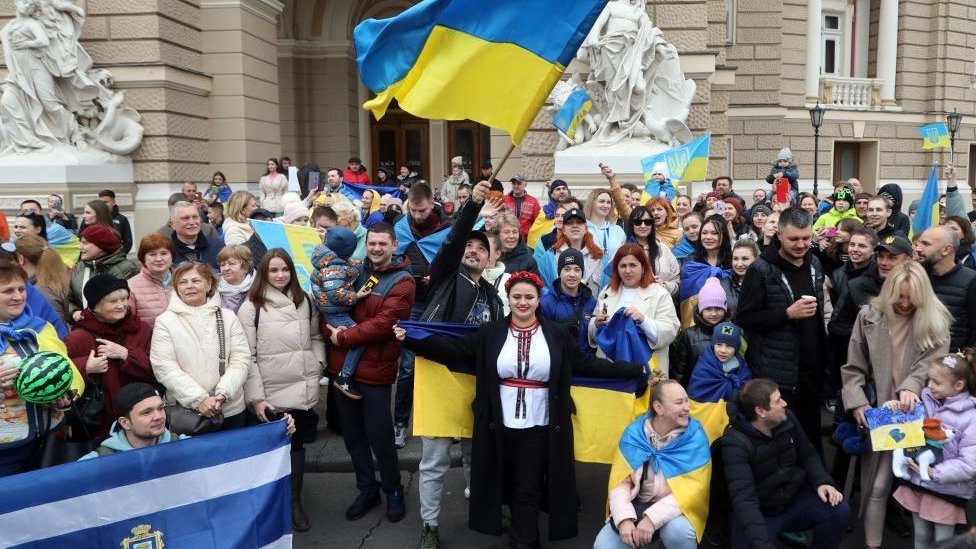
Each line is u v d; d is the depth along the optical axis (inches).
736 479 154.5
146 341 167.0
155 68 521.0
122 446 140.4
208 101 584.4
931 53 860.0
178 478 140.0
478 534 185.2
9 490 124.0
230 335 170.9
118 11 517.0
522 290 161.9
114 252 200.8
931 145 454.9
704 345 190.1
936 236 172.2
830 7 847.7
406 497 206.4
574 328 181.2
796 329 178.4
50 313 163.8
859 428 171.8
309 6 779.4
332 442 233.9
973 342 168.7
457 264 179.8
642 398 178.7
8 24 484.7
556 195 318.0
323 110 796.0
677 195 356.2
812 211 334.3
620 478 159.8
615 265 188.9
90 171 498.3
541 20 161.8
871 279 186.2
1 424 143.2
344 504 201.9
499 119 165.5
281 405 180.9
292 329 181.9
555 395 163.2
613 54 458.6
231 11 575.5
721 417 176.6
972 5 861.8
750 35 768.3
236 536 145.0
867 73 872.9
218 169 589.3
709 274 213.6
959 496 151.7
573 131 454.6
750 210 363.3
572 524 165.9
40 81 488.4
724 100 624.4
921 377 160.1
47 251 197.2
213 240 264.1
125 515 134.5
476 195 167.8
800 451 161.0
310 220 292.0
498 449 164.9
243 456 147.5
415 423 173.3
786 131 801.6
